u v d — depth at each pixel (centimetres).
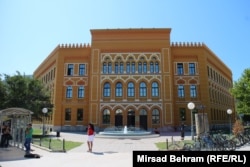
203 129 2270
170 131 4325
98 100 4494
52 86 5119
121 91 4547
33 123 6012
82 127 4556
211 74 5216
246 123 5669
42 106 3606
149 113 4428
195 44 4809
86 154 1708
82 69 4784
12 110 2148
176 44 4822
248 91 3862
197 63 4744
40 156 1614
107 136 3116
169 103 4434
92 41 4712
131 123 4428
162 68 4578
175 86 4662
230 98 6850
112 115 4444
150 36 4703
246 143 2281
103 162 1377
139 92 4519
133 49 4666
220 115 5603
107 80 4569
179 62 4753
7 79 3503
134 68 4612
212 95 5100
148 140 2809
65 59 4828
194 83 4666
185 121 4528
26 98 3497
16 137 2391
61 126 4578
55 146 2156
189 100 4600
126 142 2592
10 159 1505
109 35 4722
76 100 4662
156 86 4544
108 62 4647
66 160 1456
